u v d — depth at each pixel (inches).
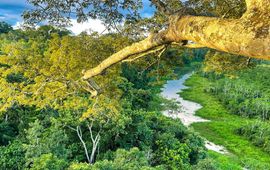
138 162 1117.1
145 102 2183.8
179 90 2994.6
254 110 2491.4
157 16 289.1
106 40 345.1
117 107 487.8
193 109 2522.1
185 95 2847.0
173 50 356.2
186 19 163.3
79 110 1266.0
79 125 1273.4
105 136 1354.6
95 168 966.4
